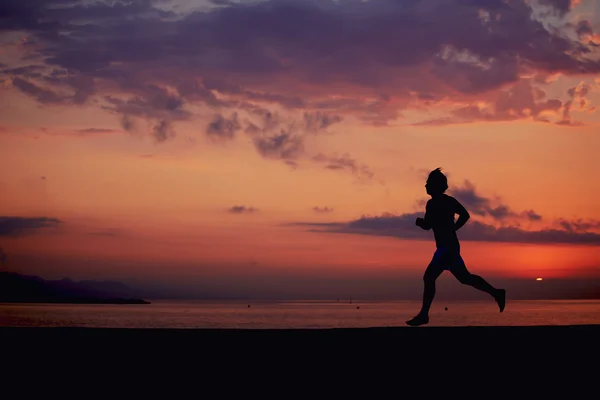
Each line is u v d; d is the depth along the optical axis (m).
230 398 5.04
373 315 128.50
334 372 5.44
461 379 5.49
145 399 4.98
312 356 5.66
